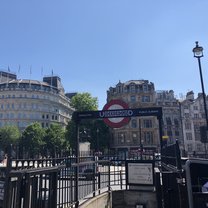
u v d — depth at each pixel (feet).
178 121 245.04
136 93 238.68
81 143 70.08
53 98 376.89
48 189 19.06
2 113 349.41
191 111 248.11
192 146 240.32
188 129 243.60
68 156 24.25
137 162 37.14
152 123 226.38
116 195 36.94
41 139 252.42
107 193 34.37
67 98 425.28
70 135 201.26
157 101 245.45
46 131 261.24
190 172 17.93
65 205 23.04
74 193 26.02
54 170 19.27
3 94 354.74
